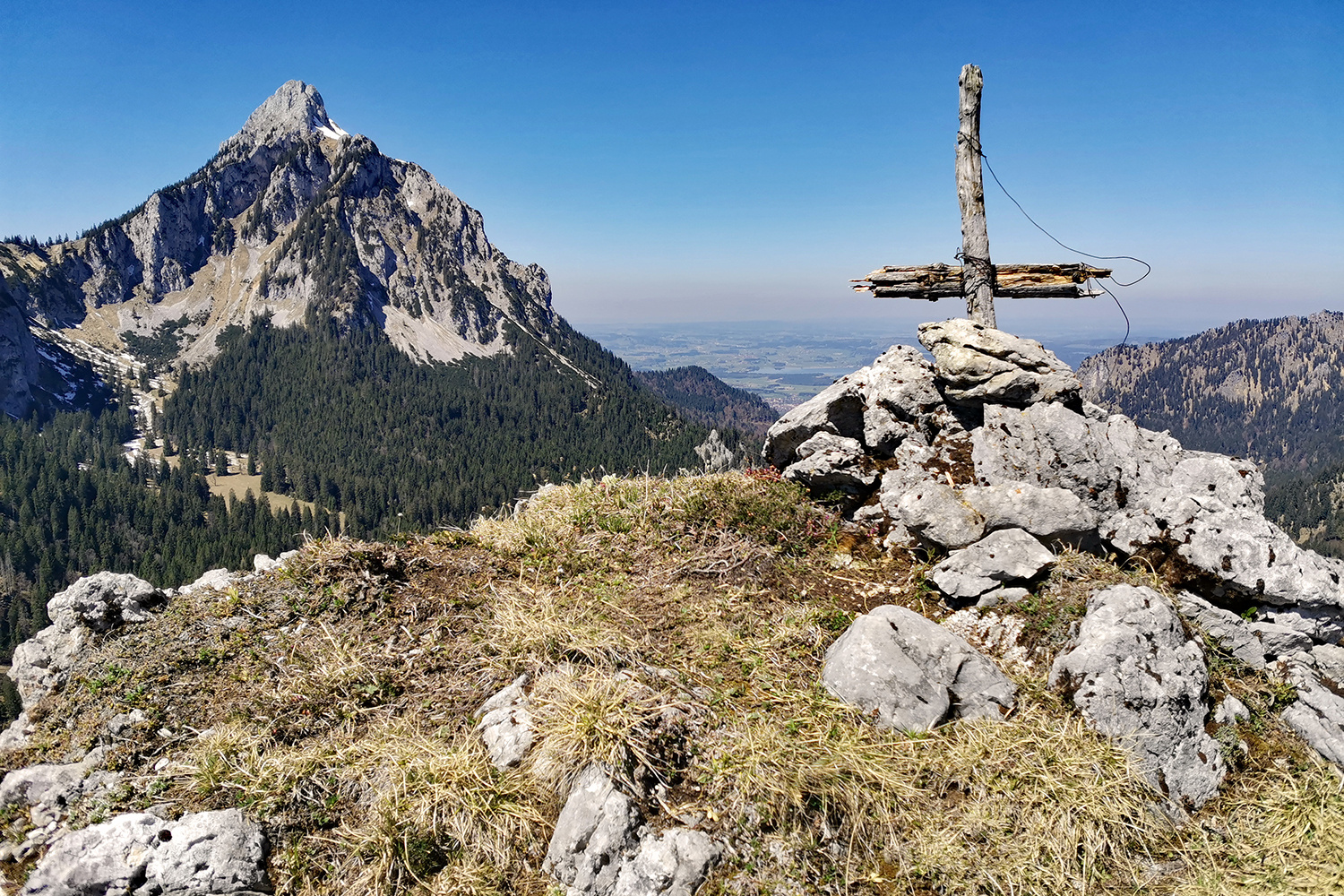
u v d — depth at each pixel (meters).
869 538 8.29
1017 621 6.77
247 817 4.88
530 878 4.73
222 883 4.52
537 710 5.59
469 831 4.89
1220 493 7.55
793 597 7.44
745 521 8.43
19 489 147.12
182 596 7.46
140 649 6.54
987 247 9.22
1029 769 5.28
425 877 4.75
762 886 4.51
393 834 4.80
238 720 5.74
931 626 6.23
